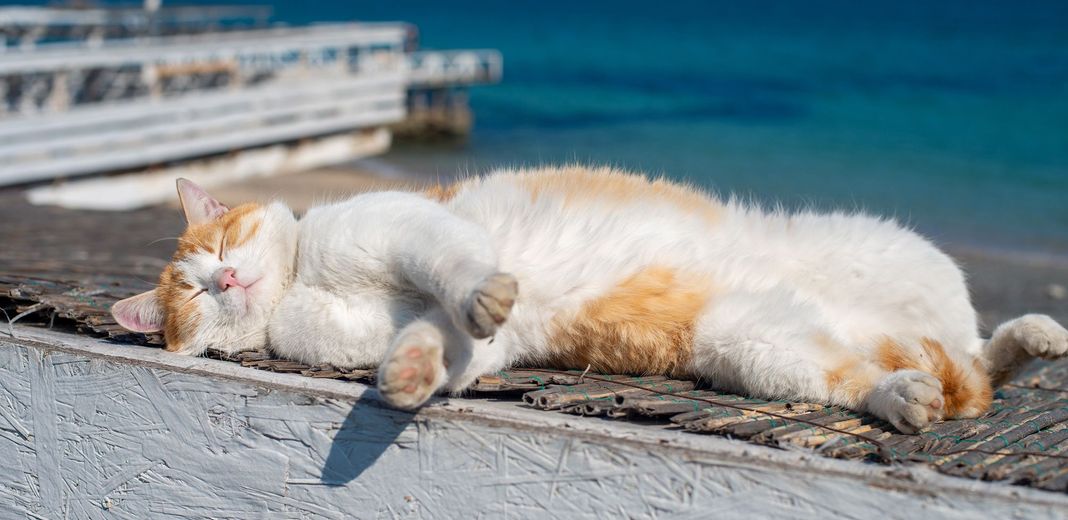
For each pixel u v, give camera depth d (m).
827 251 1.11
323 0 25.45
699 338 1.05
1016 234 4.00
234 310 1.08
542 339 1.07
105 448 1.06
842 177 5.25
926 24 16.22
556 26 17.02
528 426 0.95
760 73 10.23
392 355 0.95
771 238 1.12
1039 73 9.66
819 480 0.90
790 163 5.67
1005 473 0.90
